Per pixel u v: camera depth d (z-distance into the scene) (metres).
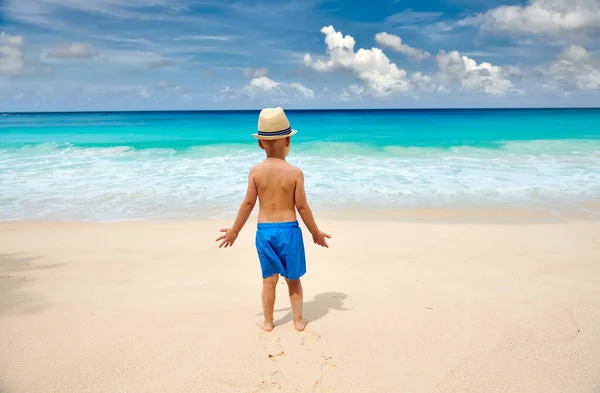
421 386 2.70
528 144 17.19
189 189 10.10
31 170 12.50
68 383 2.75
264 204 3.36
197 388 2.69
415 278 4.71
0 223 7.53
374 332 3.41
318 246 6.10
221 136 22.73
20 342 3.28
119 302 4.10
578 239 6.26
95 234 6.81
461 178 11.12
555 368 2.87
